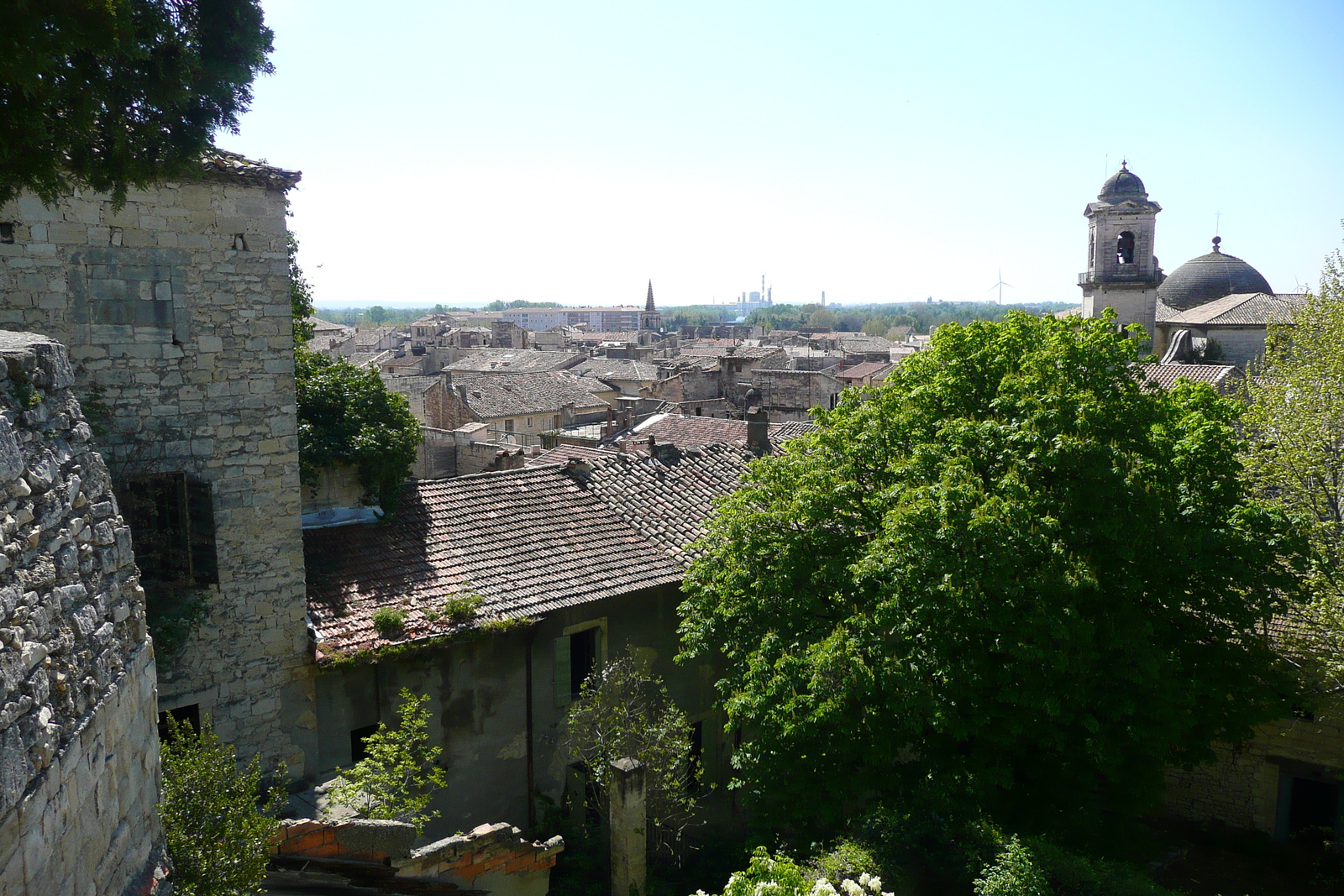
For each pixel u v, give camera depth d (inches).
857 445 740.0
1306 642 799.7
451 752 705.0
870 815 641.0
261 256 623.5
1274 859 854.5
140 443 581.3
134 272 572.1
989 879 557.0
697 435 1667.1
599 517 864.9
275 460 636.7
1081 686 593.3
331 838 461.7
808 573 703.1
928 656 610.5
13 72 382.0
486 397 2524.6
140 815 327.9
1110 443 627.2
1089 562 609.3
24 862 230.5
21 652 242.7
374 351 5000.0
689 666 850.8
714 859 768.9
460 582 724.0
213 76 480.1
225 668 619.2
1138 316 2212.1
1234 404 789.9
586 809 778.8
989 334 762.2
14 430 266.5
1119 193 2176.4
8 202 523.2
